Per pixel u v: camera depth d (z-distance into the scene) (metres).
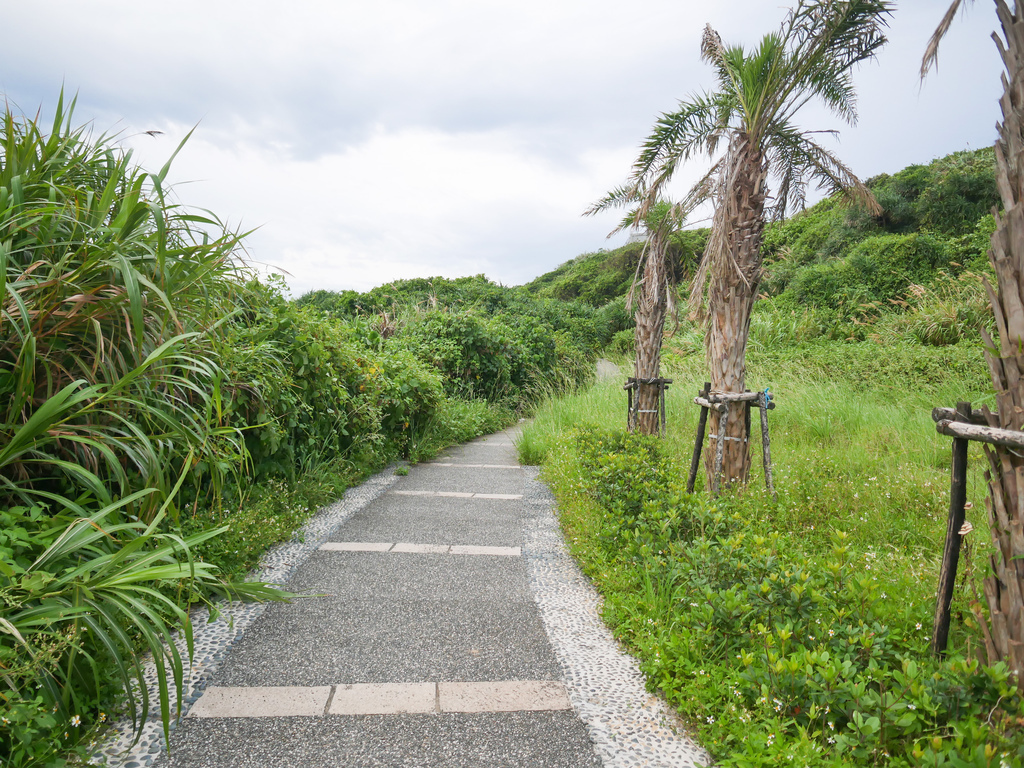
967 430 2.25
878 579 3.24
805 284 17.95
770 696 2.16
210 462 3.15
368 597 3.42
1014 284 2.08
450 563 4.04
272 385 4.53
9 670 1.82
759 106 5.23
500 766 1.99
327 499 5.41
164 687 1.92
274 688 2.43
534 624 3.12
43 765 1.83
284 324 5.34
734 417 5.50
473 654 2.77
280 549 4.14
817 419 8.31
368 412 6.76
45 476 2.72
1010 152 2.09
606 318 27.58
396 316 14.32
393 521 5.04
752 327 15.46
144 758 1.98
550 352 17.16
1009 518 2.14
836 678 2.12
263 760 1.99
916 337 13.20
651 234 8.36
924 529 4.27
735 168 5.34
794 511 4.63
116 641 2.35
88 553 2.49
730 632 2.63
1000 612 2.16
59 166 2.99
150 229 2.98
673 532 3.82
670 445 7.77
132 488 3.01
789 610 2.59
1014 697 1.98
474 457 8.71
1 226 2.41
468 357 13.12
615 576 3.57
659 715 2.30
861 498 4.98
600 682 2.54
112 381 2.67
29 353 2.27
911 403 9.39
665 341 16.91
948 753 1.69
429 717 2.26
